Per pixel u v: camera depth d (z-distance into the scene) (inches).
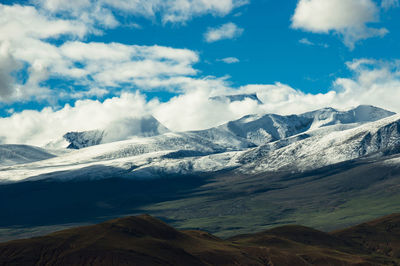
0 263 6067.9
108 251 6338.6
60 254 6294.3
